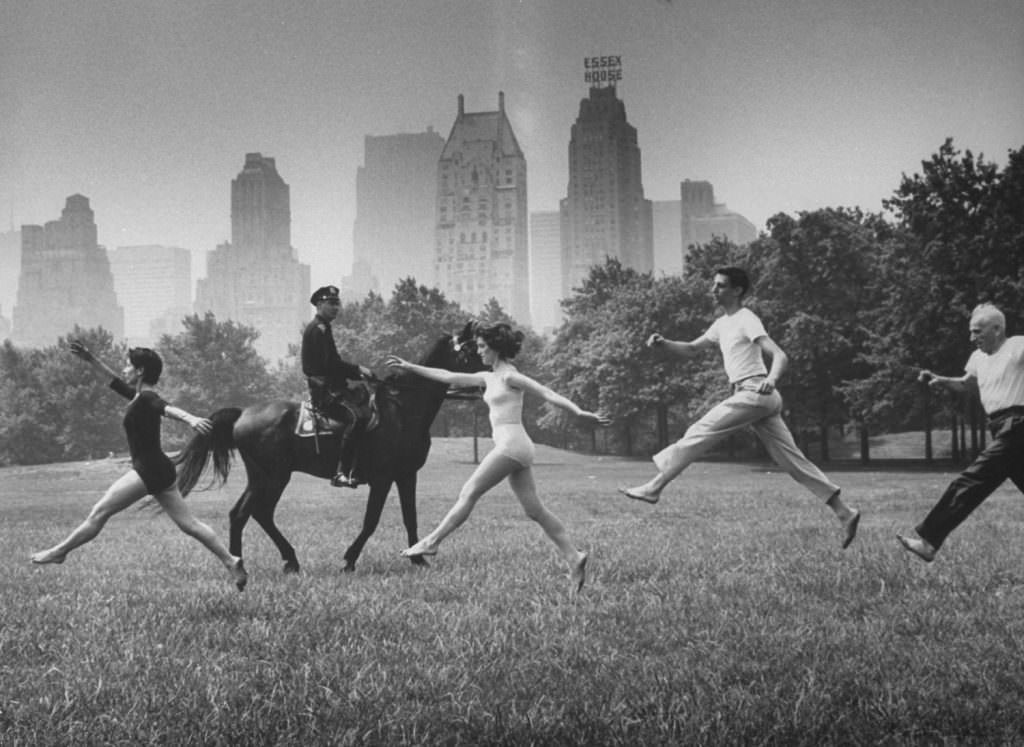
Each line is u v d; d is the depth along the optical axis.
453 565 9.87
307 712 4.49
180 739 4.18
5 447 75.56
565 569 9.29
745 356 8.02
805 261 49.81
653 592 7.73
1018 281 38.75
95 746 4.12
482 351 7.71
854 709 4.42
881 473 39.84
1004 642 5.72
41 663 5.70
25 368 79.31
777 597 7.38
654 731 4.15
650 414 64.25
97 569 10.37
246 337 83.69
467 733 4.20
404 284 80.31
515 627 6.32
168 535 15.48
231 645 6.04
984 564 9.02
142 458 7.86
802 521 15.00
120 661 5.57
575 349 70.06
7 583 9.13
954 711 4.32
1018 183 42.31
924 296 41.97
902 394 42.00
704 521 15.71
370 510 9.80
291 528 16.20
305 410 9.80
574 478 40.53
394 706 4.57
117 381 8.01
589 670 5.21
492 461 7.42
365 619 6.64
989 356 6.89
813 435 58.88
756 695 4.63
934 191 43.38
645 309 60.97
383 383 10.04
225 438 9.98
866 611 6.82
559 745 4.07
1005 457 6.66
